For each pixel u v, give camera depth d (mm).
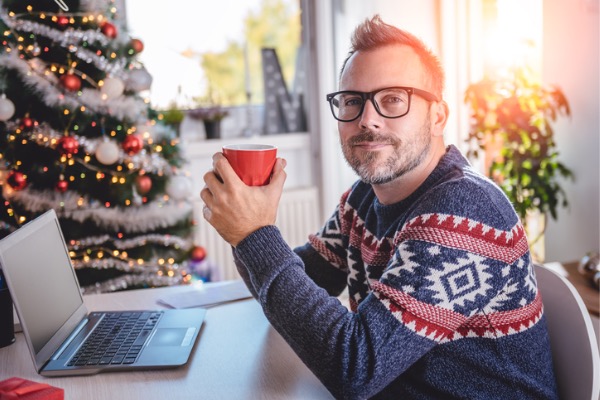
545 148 2674
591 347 1134
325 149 3586
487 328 1085
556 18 2676
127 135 2854
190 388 1131
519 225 1121
